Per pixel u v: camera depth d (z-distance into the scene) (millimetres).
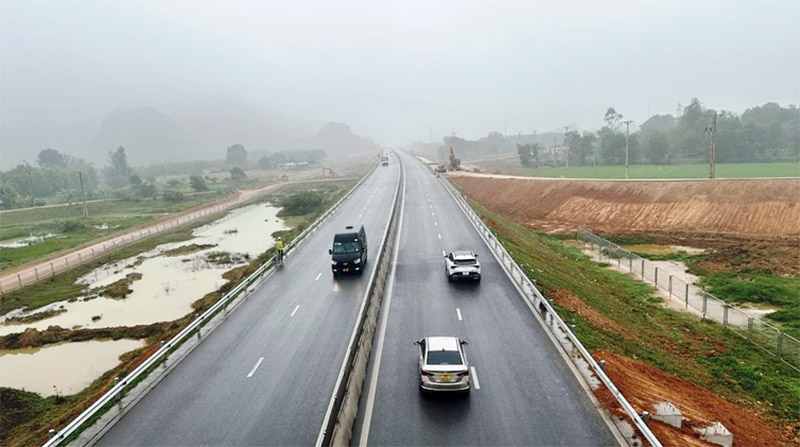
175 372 21828
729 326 31453
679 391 21609
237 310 29953
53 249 66812
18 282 48969
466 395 18781
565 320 26516
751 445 18219
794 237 51688
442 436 16109
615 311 32250
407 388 19484
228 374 21469
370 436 16219
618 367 21609
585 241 57375
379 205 72562
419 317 27250
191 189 153875
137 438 16828
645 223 62938
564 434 16016
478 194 98938
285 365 22172
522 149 157500
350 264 36500
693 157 131000
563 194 77688
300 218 85812
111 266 55406
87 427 17656
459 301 29625
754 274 42188
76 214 106562
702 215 60188
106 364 29234
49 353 31203
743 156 120562
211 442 16391
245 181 177375
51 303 42188
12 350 32062
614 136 141125
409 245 45500
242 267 51156
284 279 36562
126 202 125562
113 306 40406
